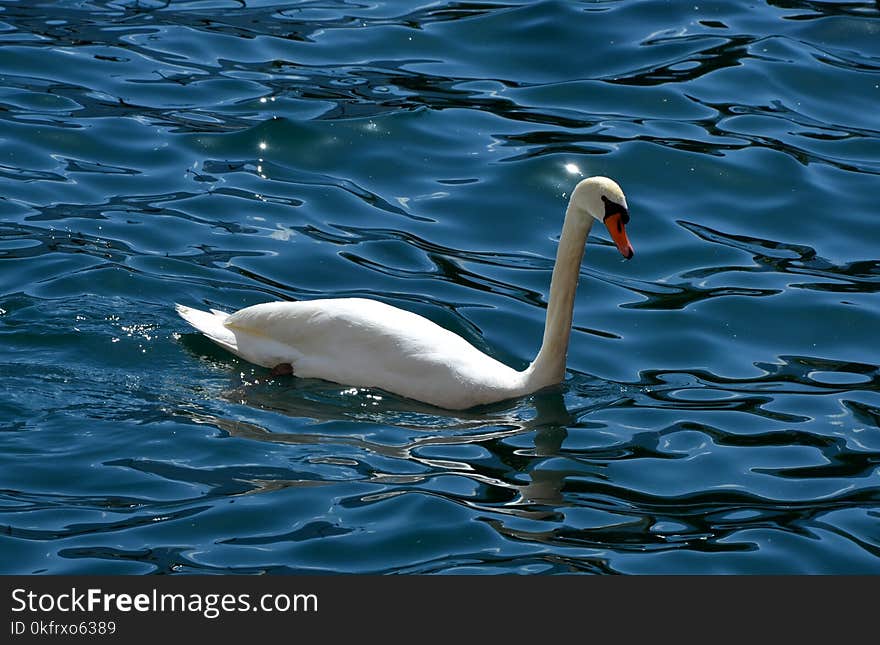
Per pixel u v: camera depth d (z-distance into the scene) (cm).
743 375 1499
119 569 1094
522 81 2117
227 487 1210
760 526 1191
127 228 1716
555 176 1889
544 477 1254
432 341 1391
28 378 1383
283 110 2000
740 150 1955
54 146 1889
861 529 1193
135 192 1805
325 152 1927
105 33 2192
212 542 1133
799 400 1437
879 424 1384
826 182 1898
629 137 1973
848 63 2164
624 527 1179
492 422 1355
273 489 1209
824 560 1146
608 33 2238
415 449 1293
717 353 1547
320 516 1170
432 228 1778
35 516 1159
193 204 1784
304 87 2062
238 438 1293
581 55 2183
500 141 1964
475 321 1579
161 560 1108
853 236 1803
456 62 2161
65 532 1140
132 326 1498
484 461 1275
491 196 1850
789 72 2133
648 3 2323
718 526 1187
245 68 2108
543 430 1344
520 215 1819
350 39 2209
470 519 1171
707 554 1143
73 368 1410
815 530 1188
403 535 1147
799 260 1747
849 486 1263
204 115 1983
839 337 1584
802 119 2038
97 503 1183
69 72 2066
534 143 1958
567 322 1398
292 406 1362
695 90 2089
